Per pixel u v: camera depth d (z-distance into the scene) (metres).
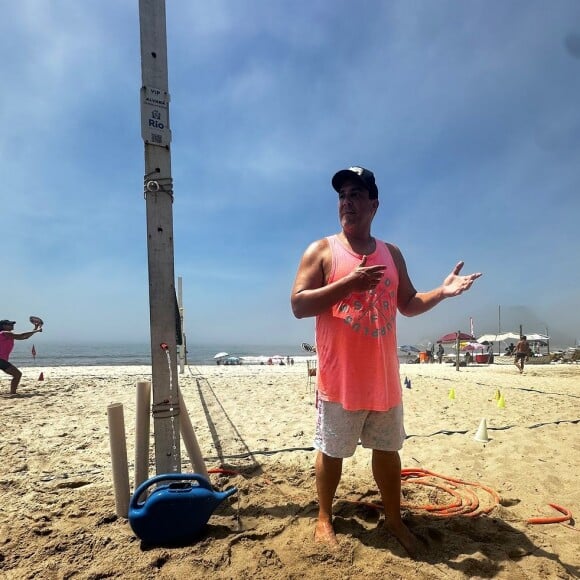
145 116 3.18
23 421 6.80
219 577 2.35
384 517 3.09
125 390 10.55
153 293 3.18
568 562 2.69
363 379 2.69
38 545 2.75
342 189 2.90
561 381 14.75
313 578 2.35
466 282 2.81
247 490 3.68
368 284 2.45
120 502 3.12
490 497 3.72
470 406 8.73
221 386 11.74
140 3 3.21
